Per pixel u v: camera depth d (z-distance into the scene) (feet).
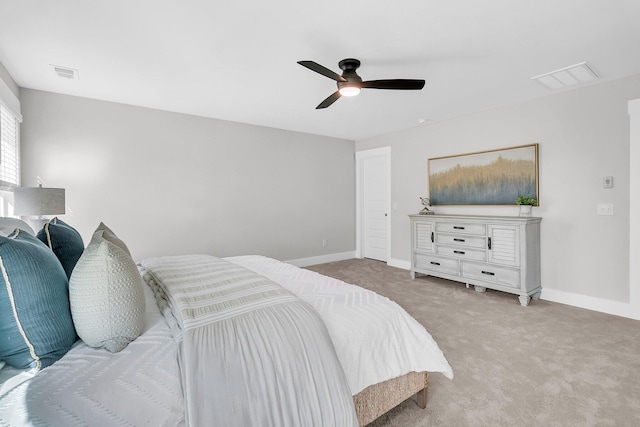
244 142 14.80
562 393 5.83
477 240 11.96
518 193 11.94
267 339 3.62
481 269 11.86
